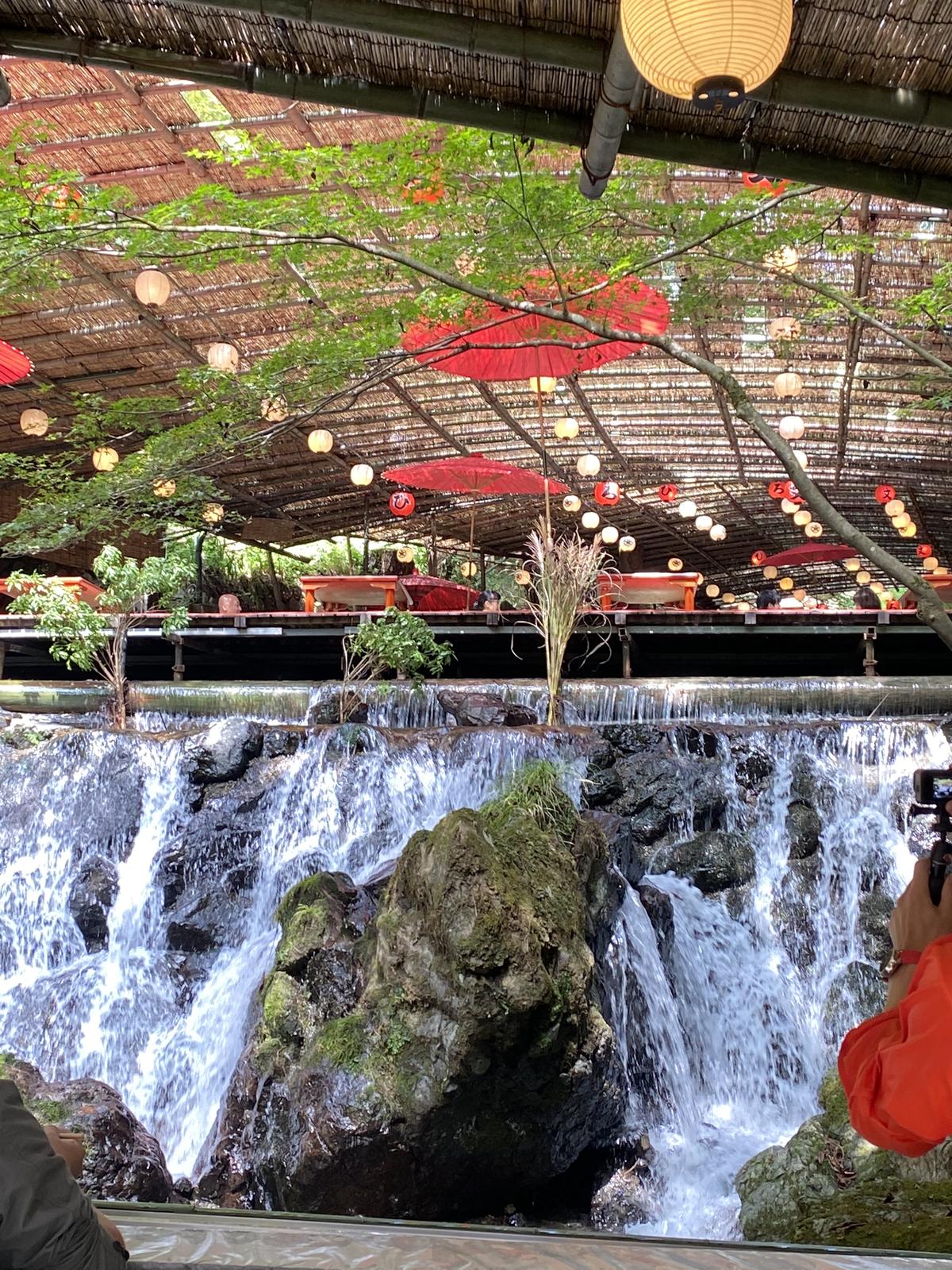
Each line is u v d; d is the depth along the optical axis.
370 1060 4.38
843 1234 3.52
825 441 16.97
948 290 6.95
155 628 10.48
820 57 2.89
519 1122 4.41
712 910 7.00
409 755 7.58
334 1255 1.31
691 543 28.16
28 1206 1.22
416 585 12.95
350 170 5.88
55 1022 6.36
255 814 7.43
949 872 1.42
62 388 12.95
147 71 3.32
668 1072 5.86
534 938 4.27
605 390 14.50
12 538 11.07
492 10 2.88
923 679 8.87
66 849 7.38
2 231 4.88
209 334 11.91
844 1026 6.51
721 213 5.74
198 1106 6.00
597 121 3.13
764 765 7.63
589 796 7.37
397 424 15.89
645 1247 1.40
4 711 9.00
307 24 3.07
